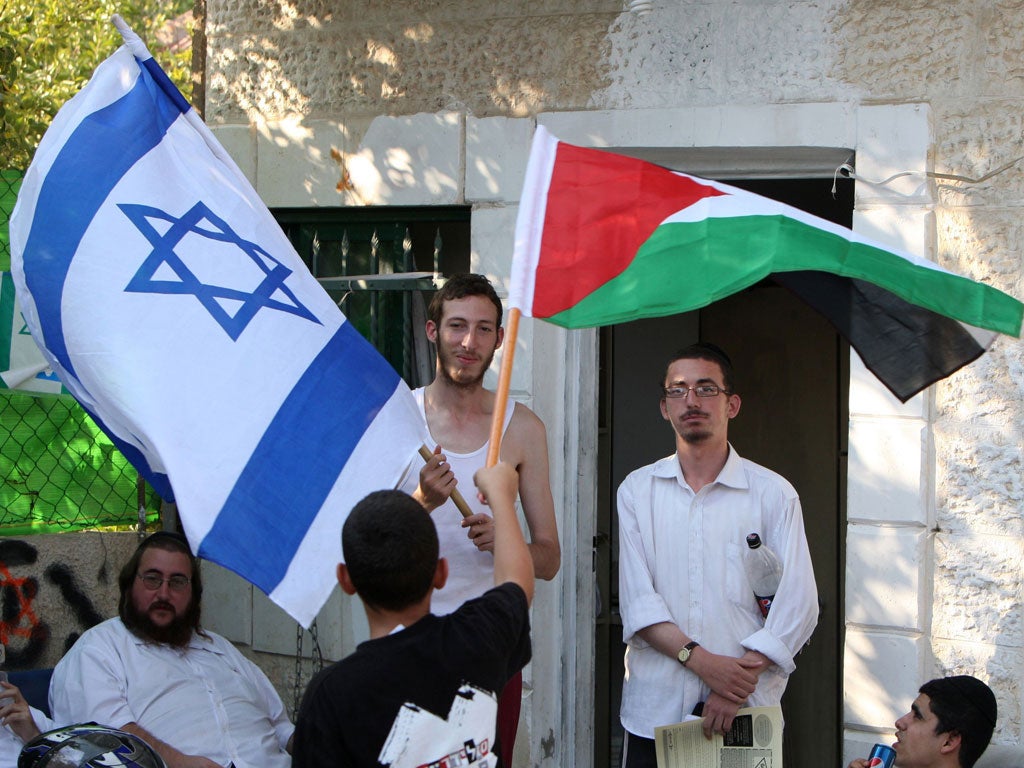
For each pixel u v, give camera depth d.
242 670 4.33
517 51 4.86
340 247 5.27
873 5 4.40
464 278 3.96
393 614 2.67
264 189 5.26
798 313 6.60
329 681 2.60
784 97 4.51
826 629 6.36
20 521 4.99
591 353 4.93
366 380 3.38
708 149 4.62
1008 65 4.27
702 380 4.11
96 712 3.95
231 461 3.17
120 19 3.62
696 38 4.61
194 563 4.25
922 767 3.59
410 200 5.02
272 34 5.25
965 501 4.27
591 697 4.95
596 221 3.29
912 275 3.21
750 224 3.24
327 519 3.19
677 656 4.01
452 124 4.94
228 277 3.42
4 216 4.82
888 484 4.33
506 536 2.89
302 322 3.40
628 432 6.65
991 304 3.21
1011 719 4.21
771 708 3.92
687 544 4.12
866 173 4.42
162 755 3.90
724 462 4.20
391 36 5.04
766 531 4.11
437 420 3.95
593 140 4.73
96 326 3.32
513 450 3.95
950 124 4.32
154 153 3.54
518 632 2.73
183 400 3.24
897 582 4.31
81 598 5.01
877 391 4.36
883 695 4.32
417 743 2.55
